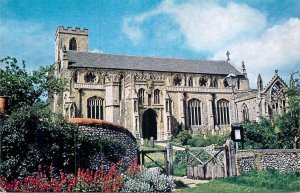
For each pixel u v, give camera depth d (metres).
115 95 84.12
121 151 24.84
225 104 96.44
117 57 97.75
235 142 29.75
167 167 27.70
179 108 89.69
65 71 86.75
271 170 28.39
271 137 44.94
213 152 32.75
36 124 20.39
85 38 108.06
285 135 44.50
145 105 85.06
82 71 88.50
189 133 80.25
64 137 21.23
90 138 22.56
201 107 93.12
